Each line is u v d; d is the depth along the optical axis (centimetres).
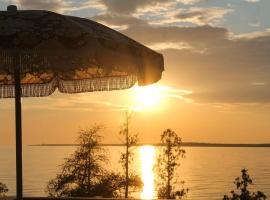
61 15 448
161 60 513
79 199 638
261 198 1277
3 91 607
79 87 583
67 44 418
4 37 410
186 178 19350
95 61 481
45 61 457
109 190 3216
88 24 486
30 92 604
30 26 422
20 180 500
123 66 459
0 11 454
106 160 3266
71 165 3203
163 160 4209
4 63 416
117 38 475
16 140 503
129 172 3506
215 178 19638
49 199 635
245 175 1281
